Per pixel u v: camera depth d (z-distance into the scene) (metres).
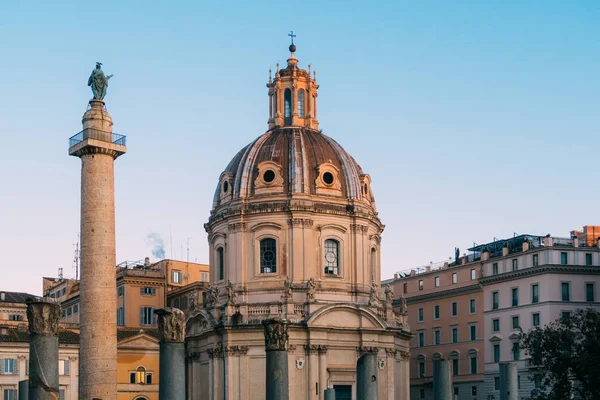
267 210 92.56
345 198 95.38
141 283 118.94
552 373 87.31
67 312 132.25
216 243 96.75
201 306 97.56
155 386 104.50
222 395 90.25
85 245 60.75
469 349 117.44
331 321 89.69
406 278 130.50
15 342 97.44
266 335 51.06
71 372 100.00
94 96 62.44
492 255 119.56
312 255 92.38
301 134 97.69
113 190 61.94
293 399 87.31
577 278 107.75
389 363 92.38
